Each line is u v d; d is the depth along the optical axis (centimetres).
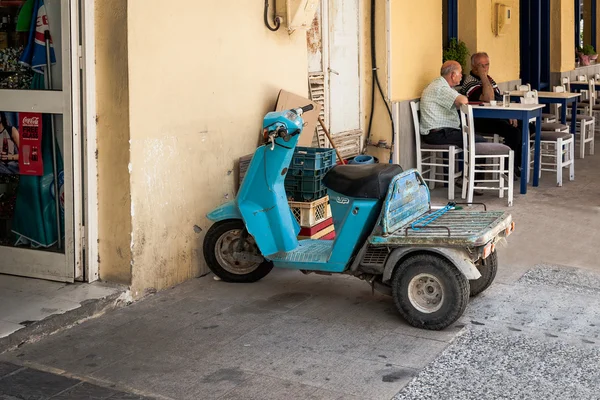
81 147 547
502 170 853
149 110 555
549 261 643
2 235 589
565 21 1467
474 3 1080
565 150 984
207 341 483
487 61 995
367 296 564
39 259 569
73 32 533
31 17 557
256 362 452
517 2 1248
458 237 482
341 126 865
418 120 930
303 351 466
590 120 1159
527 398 403
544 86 1427
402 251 499
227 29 626
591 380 423
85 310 517
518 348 466
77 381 428
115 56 536
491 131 983
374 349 468
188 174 596
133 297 554
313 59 806
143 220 558
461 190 935
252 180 562
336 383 423
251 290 580
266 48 675
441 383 421
